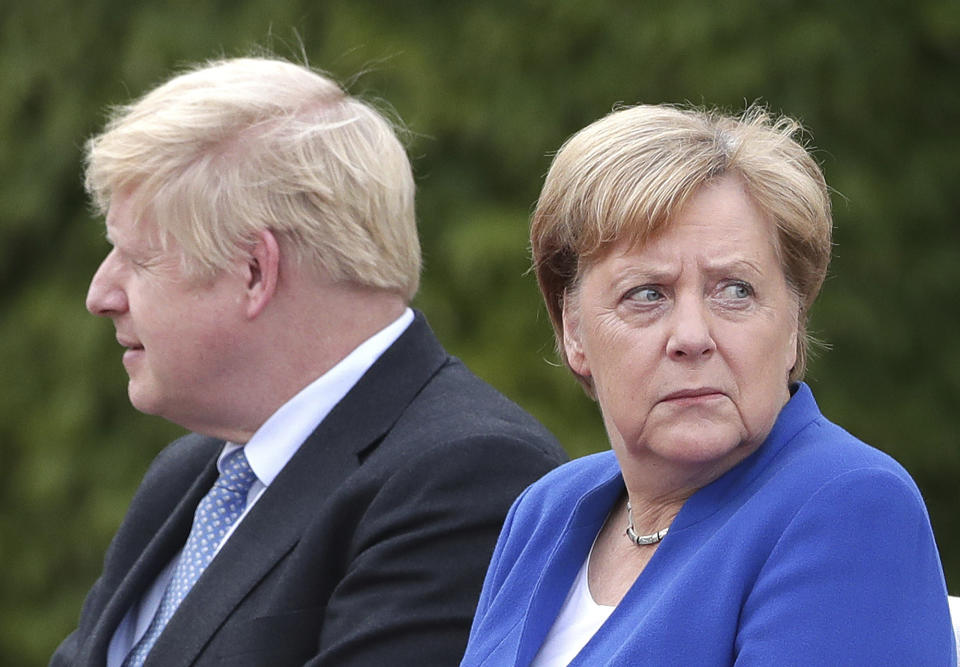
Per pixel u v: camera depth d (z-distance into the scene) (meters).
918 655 5.71
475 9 21.33
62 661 10.30
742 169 6.41
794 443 6.46
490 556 8.48
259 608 8.70
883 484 5.93
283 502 9.03
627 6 20.78
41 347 22.55
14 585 22.42
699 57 20.34
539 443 8.96
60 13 22.14
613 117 6.75
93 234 22.39
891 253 21.02
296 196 9.23
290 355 9.33
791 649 5.75
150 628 9.56
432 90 20.83
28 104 22.55
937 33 20.66
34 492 22.05
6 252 22.86
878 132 21.11
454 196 21.23
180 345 9.25
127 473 21.84
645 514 6.91
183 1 21.44
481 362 20.44
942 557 22.05
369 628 8.25
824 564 5.85
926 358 21.62
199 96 9.37
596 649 6.43
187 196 9.15
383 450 8.96
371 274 9.37
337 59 20.70
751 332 6.32
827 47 20.11
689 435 6.27
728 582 6.06
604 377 6.56
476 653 7.30
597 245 6.50
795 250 6.51
